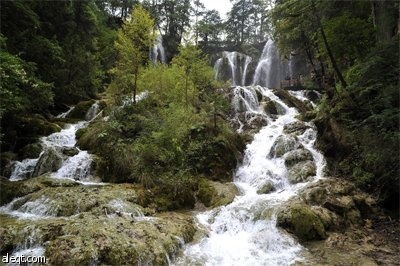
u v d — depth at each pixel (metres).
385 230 8.57
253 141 14.47
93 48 23.91
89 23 22.73
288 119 17.19
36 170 12.02
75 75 20.55
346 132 11.70
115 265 6.34
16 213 8.84
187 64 16.25
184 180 10.86
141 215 8.89
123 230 7.39
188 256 7.23
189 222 8.80
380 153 9.21
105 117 15.55
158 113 13.98
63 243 6.61
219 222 8.95
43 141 14.12
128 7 37.53
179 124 12.45
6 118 14.57
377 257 7.24
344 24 13.60
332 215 8.82
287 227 8.38
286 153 12.71
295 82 29.72
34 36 16.62
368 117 10.20
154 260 6.66
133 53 14.92
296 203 9.02
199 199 10.70
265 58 38.25
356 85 11.16
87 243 6.62
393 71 9.56
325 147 12.53
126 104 14.62
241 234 8.44
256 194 10.78
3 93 10.99
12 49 15.36
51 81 18.70
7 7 14.73
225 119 16.73
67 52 19.98
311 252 7.56
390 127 9.31
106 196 9.24
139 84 16.30
